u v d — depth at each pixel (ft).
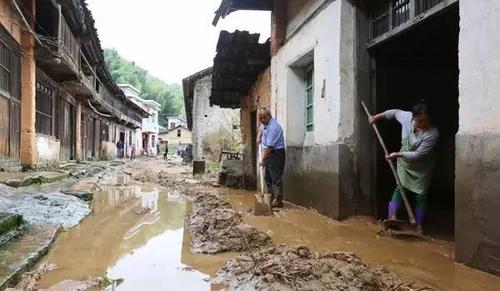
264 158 25.05
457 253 12.43
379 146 20.16
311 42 23.97
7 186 23.93
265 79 36.52
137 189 37.42
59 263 12.79
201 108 99.04
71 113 70.03
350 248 14.43
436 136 16.52
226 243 14.65
